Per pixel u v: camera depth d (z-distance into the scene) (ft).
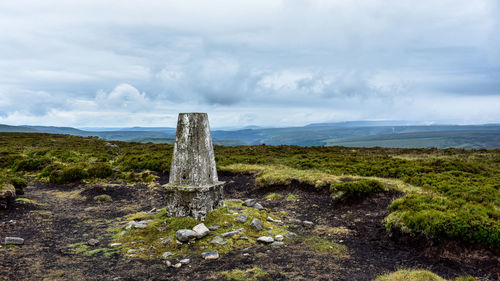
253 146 135.54
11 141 140.87
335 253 24.44
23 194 45.65
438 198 31.96
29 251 22.67
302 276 19.36
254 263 21.45
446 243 24.14
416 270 20.24
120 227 30.19
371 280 19.06
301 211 40.47
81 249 24.11
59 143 143.64
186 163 30.14
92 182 59.41
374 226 31.91
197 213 29.30
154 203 45.06
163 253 23.17
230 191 55.62
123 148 137.08
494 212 27.02
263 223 31.12
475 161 77.66
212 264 21.17
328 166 66.18
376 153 107.76
